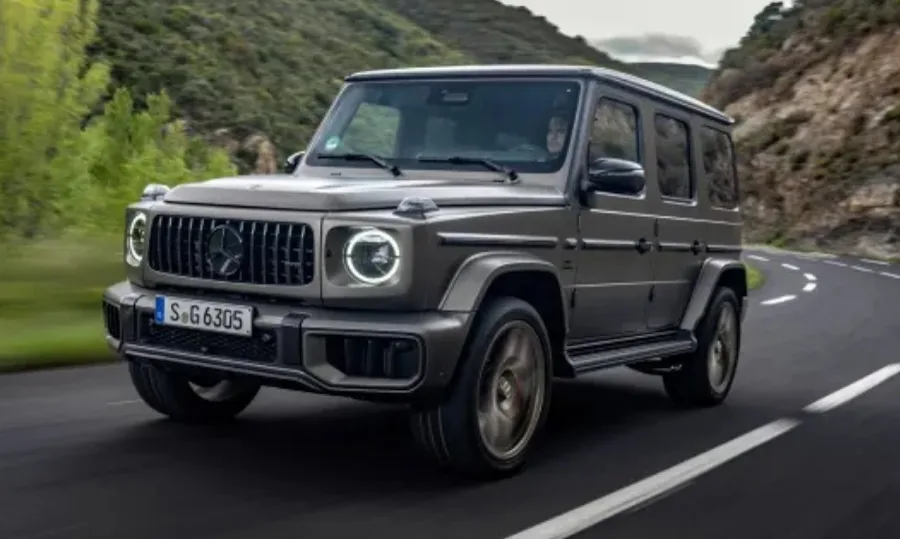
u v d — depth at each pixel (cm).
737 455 589
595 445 605
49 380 740
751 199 5675
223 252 479
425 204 468
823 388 839
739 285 798
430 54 10706
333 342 461
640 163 643
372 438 587
